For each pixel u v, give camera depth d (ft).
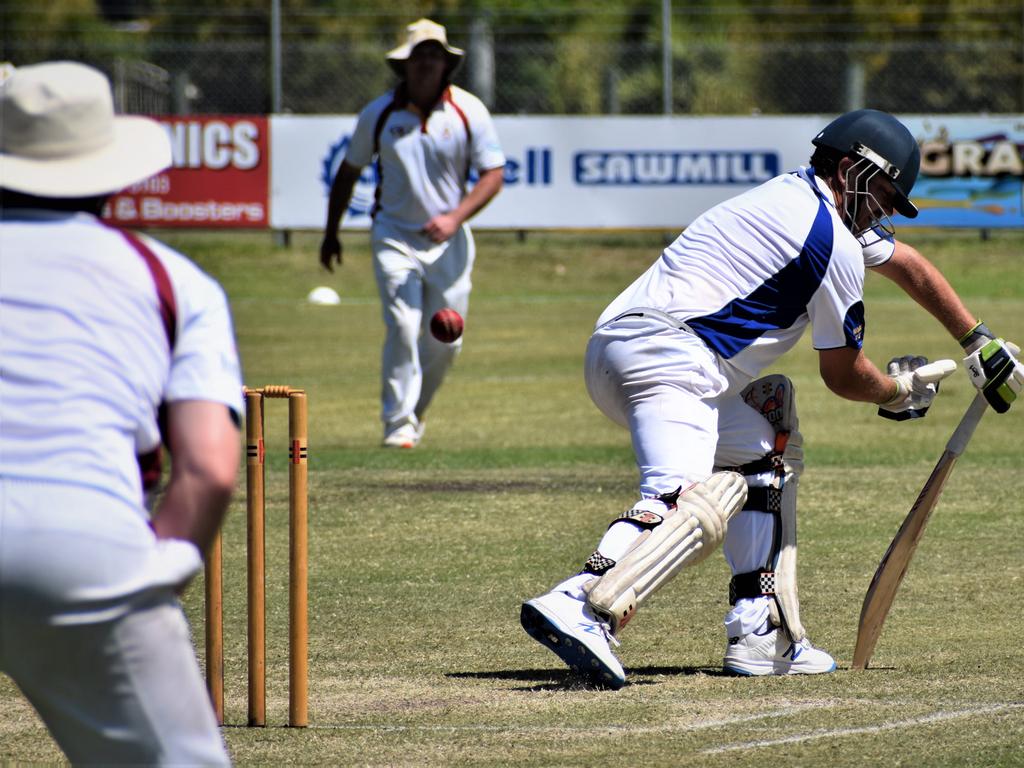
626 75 360.48
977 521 89.51
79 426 29.48
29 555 28.78
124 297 30.19
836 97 363.35
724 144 268.41
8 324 29.73
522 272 270.05
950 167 274.57
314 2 382.83
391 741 47.70
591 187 268.00
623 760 45.42
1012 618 67.00
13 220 30.66
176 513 30.22
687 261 57.16
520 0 379.14
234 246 276.41
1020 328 201.77
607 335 56.95
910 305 237.04
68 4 354.33
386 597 72.13
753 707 51.98
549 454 116.88
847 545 83.41
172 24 383.45
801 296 56.39
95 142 30.89
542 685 55.67
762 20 374.84
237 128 263.29
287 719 50.52
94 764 30.40
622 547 54.39
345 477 105.60
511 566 78.74
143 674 29.86
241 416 31.50
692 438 55.42
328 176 264.93
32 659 29.63
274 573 77.20
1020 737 47.47
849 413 139.54
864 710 51.26
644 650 62.44
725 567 79.61
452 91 117.70
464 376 168.96
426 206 117.91
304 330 208.64
